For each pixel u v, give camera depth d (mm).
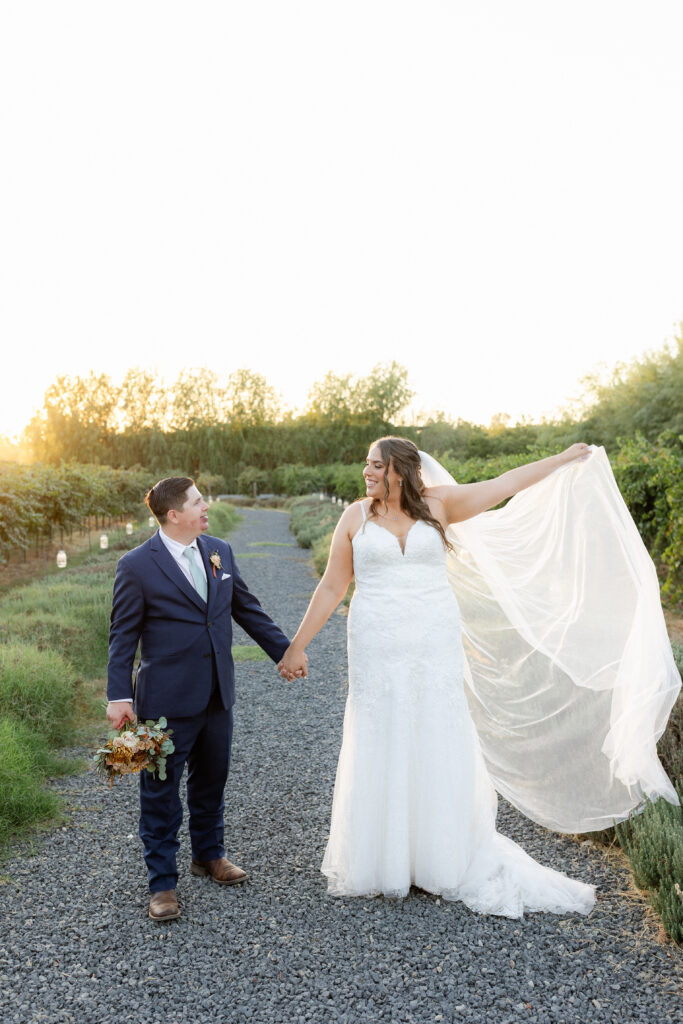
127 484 32344
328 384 71250
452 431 68312
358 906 3047
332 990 2469
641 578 3348
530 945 2732
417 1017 2324
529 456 17422
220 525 26984
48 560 18422
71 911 3012
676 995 2422
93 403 66500
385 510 3199
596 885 3211
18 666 5285
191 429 66500
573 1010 2352
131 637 3078
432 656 3127
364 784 3107
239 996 2439
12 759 4078
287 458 67312
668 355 30016
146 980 2537
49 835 3771
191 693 3059
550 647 3566
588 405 34312
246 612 3441
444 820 3051
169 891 2998
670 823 3178
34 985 2508
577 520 3559
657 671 3242
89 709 5832
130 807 4145
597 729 3521
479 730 3822
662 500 9414
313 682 7023
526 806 3713
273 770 4754
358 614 3174
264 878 3318
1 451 54469
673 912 2756
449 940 2775
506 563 3645
